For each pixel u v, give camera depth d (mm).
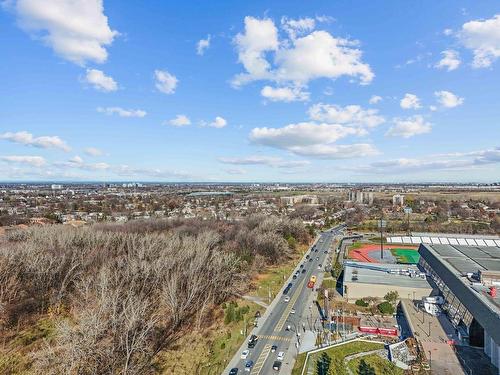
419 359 88688
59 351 92312
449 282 120625
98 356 85938
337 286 157250
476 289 102438
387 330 108938
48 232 187625
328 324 116562
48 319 115000
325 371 88188
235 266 161750
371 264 172125
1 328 106000
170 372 89938
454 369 83750
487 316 85188
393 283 139125
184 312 119500
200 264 135125
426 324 107812
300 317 123312
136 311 99312
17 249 145000
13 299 120625
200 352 99625
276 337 108250
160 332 109062
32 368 89750
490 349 88188
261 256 186375
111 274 132750
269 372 89312
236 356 97250
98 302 112500
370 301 134750
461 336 98625
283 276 171625
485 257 147000
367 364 90500
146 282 132500
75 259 145250
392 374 84750
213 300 129875
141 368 89438
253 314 125688
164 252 152625
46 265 132375
